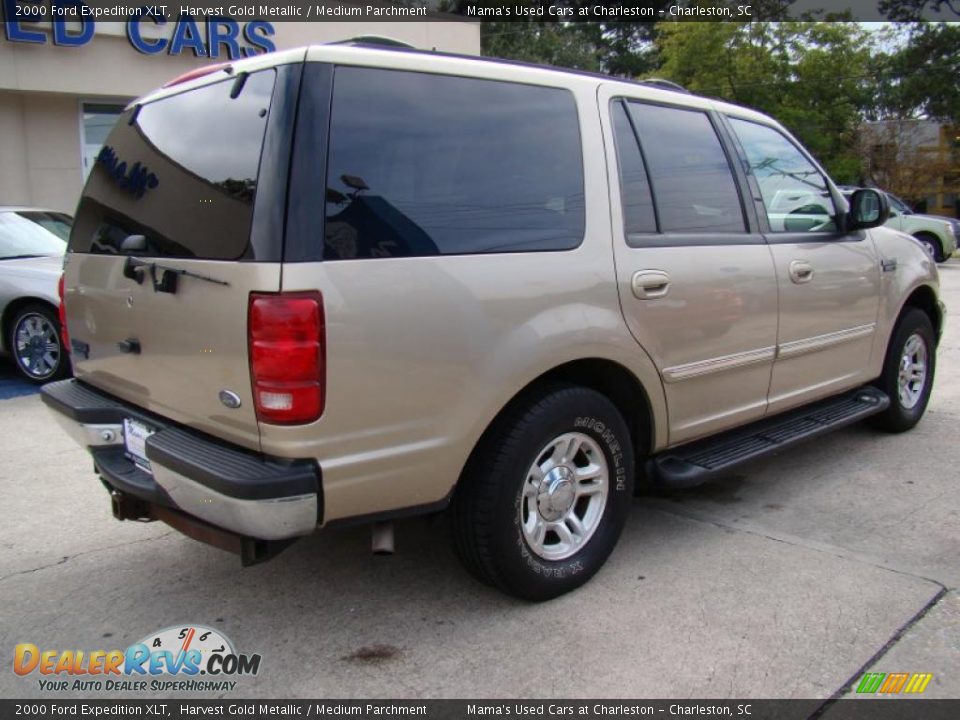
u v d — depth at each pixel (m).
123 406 3.23
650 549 3.68
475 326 2.76
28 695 2.68
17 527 4.00
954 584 3.31
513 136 3.01
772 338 3.95
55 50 11.19
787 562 3.53
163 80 11.97
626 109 3.46
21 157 11.77
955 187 31.09
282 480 2.46
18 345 7.23
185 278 2.71
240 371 2.54
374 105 2.68
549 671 2.75
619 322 3.18
